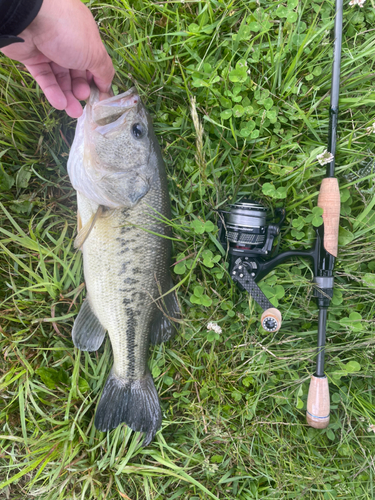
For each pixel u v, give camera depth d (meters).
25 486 0.41
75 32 0.30
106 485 0.41
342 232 0.41
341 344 0.43
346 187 0.42
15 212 0.40
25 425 0.39
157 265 0.38
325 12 0.39
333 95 0.38
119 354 0.39
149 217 0.37
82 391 0.41
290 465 0.42
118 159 0.35
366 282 0.42
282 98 0.40
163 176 0.38
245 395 0.43
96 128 0.34
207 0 0.37
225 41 0.39
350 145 0.41
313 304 0.43
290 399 0.43
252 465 0.42
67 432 0.40
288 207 0.41
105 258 0.37
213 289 0.42
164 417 0.43
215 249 0.42
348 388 0.44
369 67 0.40
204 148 0.40
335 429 0.44
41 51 0.31
